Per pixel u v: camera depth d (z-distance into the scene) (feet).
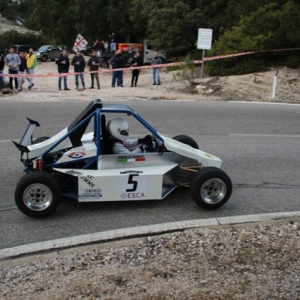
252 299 12.43
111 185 19.80
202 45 66.33
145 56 108.17
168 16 97.14
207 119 41.75
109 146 20.58
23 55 57.52
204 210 20.63
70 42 146.10
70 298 12.53
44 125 37.60
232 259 15.08
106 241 17.20
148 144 21.85
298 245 16.22
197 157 21.44
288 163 28.45
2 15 312.09
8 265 15.26
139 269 14.33
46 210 19.12
